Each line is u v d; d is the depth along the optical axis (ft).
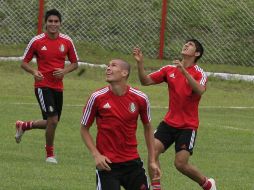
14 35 217.15
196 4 225.56
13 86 177.68
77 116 146.41
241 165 111.04
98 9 223.92
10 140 119.65
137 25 222.07
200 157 115.24
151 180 80.12
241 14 226.99
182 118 87.40
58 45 109.09
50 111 106.52
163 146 87.56
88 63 203.21
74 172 99.30
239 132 139.03
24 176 94.94
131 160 70.03
